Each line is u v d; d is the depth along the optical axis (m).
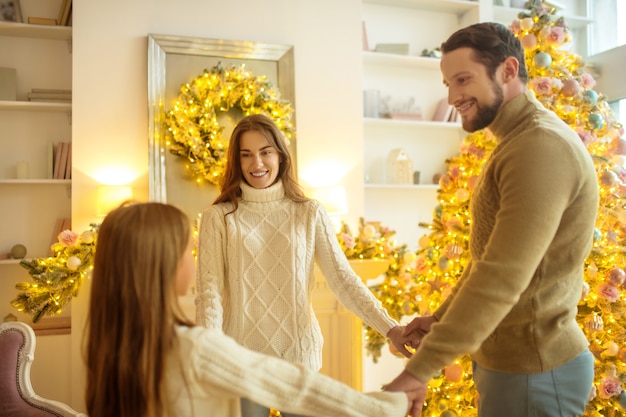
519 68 1.28
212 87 3.23
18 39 3.38
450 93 1.32
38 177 3.38
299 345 1.74
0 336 2.19
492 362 1.28
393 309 3.23
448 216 2.56
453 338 1.12
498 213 1.17
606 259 2.23
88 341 1.07
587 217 1.19
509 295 1.09
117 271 1.02
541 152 1.13
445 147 4.19
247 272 1.76
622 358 2.24
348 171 3.61
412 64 4.03
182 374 0.99
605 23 3.89
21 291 2.86
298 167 3.51
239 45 3.39
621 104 3.59
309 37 3.57
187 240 1.09
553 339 1.22
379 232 3.45
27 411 2.12
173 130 3.18
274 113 3.30
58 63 3.43
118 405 1.00
